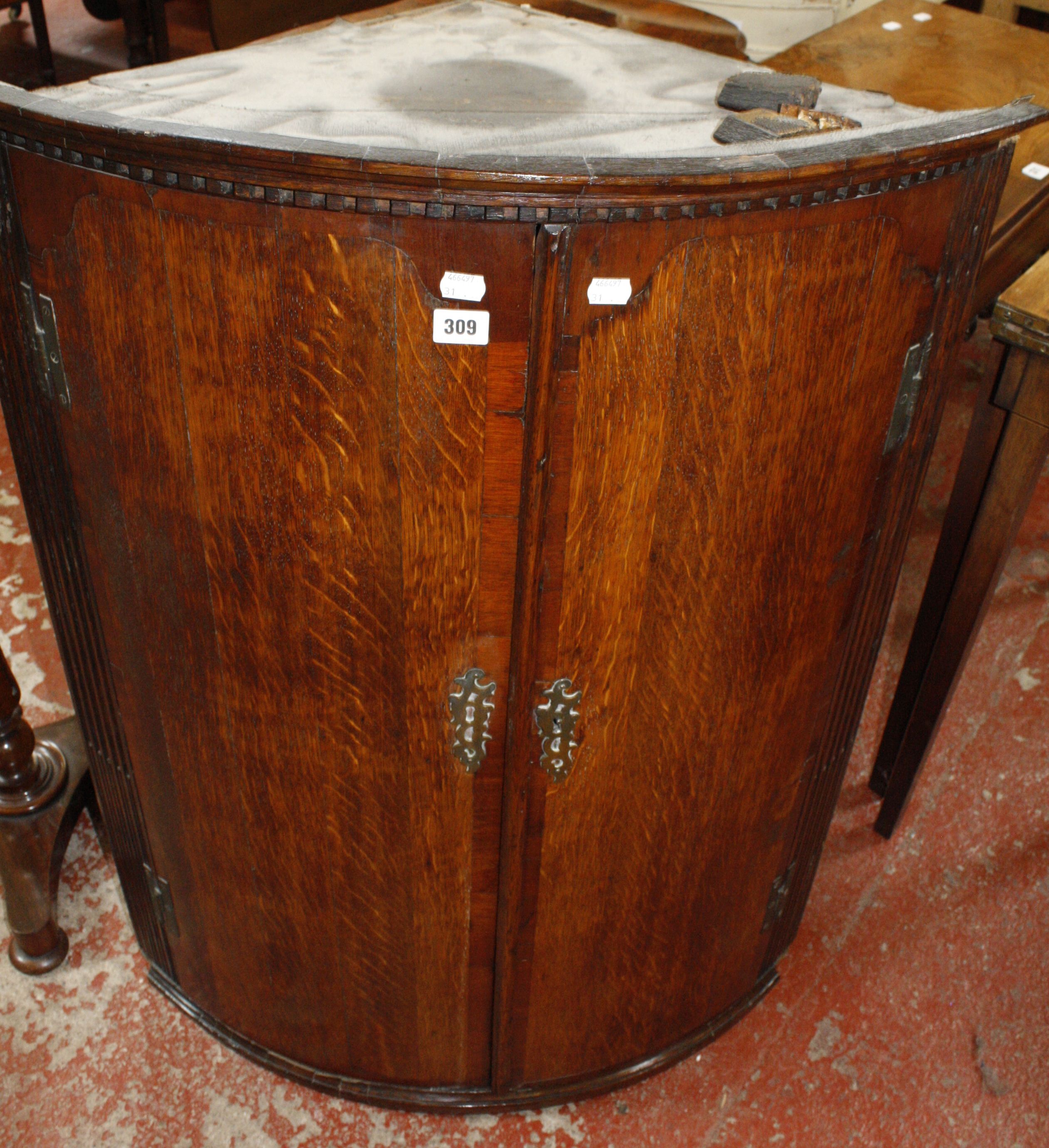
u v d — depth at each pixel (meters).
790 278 0.83
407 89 0.97
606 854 1.14
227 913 1.25
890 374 0.95
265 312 0.81
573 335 0.80
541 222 0.75
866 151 0.79
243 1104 1.39
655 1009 1.36
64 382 0.93
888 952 1.59
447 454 0.85
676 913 1.25
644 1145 1.37
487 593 0.93
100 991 1.50
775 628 1.05
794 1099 1.42
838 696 1.21
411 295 0.78
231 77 0.98
